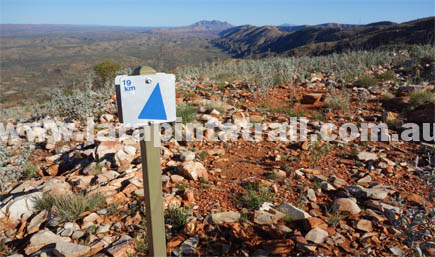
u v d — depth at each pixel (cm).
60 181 491
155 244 255
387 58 1504
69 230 359
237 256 309
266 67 1472
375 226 346
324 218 366
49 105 1015
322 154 565
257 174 495
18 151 698
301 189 435
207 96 1023
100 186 469
